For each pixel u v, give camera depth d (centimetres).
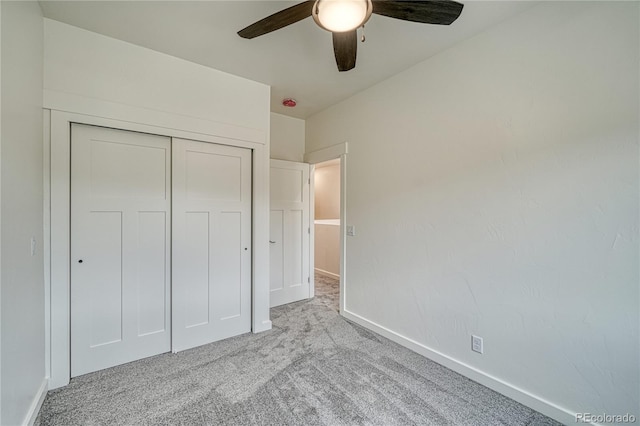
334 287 467
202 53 234
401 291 263
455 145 220
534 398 178
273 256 370
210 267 264
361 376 212
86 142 209
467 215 213
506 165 191
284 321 318
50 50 191
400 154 264
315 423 165
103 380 203
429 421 167
